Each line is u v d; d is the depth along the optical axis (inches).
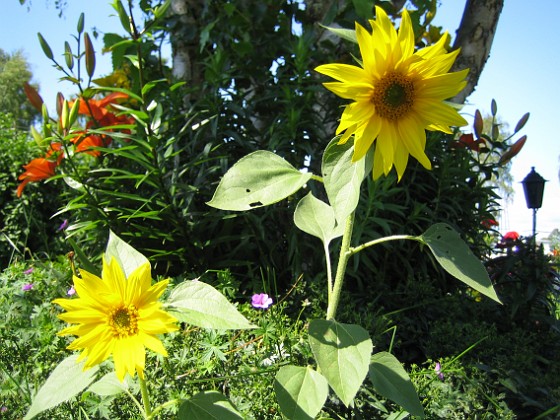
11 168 196.7
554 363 114.7
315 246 130.3
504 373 101.8
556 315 159.6
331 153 59.4
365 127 56.9
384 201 129.5
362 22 147.8
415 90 59.1
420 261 134.3
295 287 116.3
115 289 55.5
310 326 56.4
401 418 81.1
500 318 135.5
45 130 119.4
